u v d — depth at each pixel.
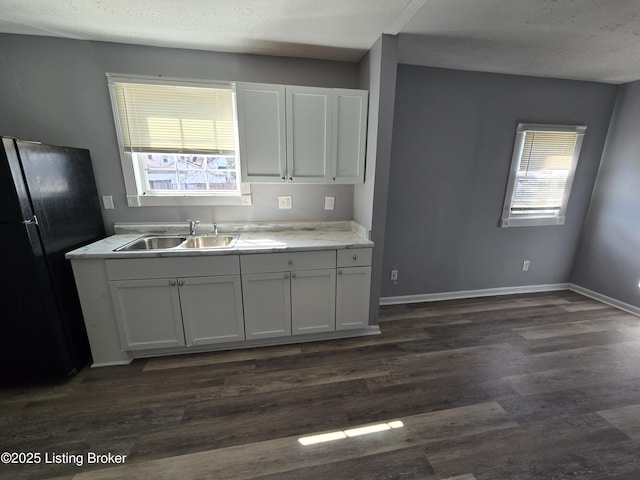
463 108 2.72
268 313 2.17
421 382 1.89
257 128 2.12
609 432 1.52
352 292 2.28
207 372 1.96
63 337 1.83
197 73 2.23
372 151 2.20
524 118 2.86
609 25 1.80
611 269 3.06
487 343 2.35
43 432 1.49
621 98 2.93
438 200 2.90
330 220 2.70
